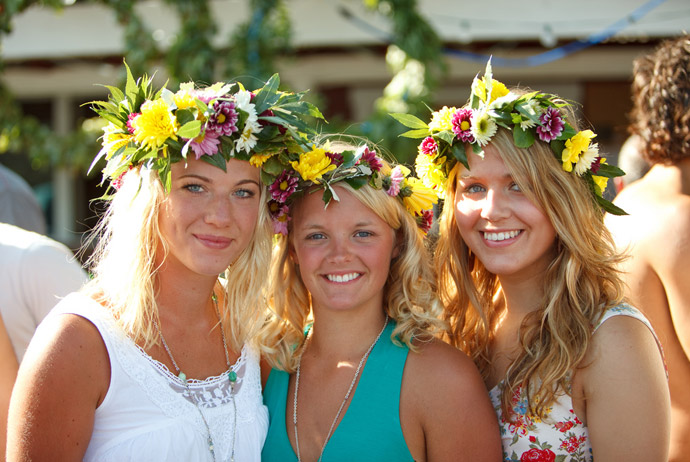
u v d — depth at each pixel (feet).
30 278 7.26
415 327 6.55
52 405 5.28
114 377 5.62
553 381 5.87
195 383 6.12
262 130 6.16
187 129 5.61
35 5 16.72
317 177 6.30
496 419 6.12
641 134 7.64
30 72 20.58
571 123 6.55
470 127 6.30
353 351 6.64
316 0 16.87
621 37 16.92
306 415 6.52
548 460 5.96
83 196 22.45
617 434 5.65
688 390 6.82
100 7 17.87
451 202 6.95
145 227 5.97
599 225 6.43
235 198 6.16
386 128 15.61
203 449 5.93
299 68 19.71
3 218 10.33
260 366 7.10
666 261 6.73
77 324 5.58
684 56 7.21
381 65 19.61
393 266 6.85
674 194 7.05
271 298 7.13
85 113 21.63
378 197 6.44
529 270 6.53
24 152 22.48
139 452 5.64
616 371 5.70
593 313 6.00
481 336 6.99
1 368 6.34
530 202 6.19
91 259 6.57
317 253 6.51
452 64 19.42
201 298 6.43
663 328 6.87
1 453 6.31
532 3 16.49
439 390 6.12
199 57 15.81
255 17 15.89
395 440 6.15
